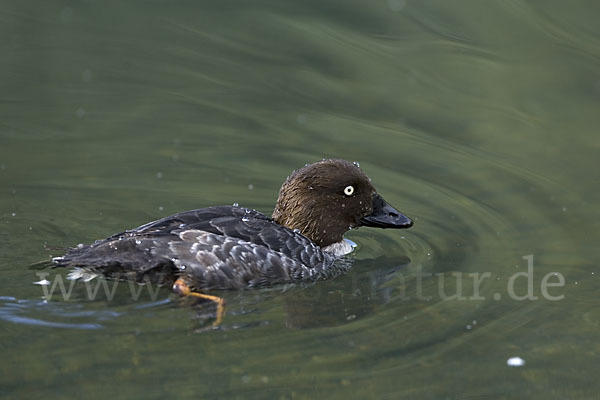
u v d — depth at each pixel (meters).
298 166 15.14
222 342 9.60
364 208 12.67
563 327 10.37
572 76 17.73
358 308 10.68
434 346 9.78
